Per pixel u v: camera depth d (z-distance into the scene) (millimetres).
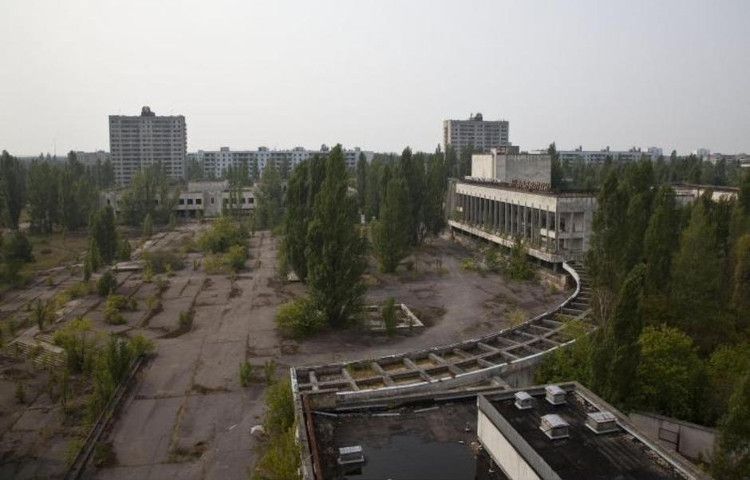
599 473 17266
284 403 29641
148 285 67750
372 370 34500
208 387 38875
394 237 72750
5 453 30719
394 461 20938
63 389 35500
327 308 49938
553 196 68500
